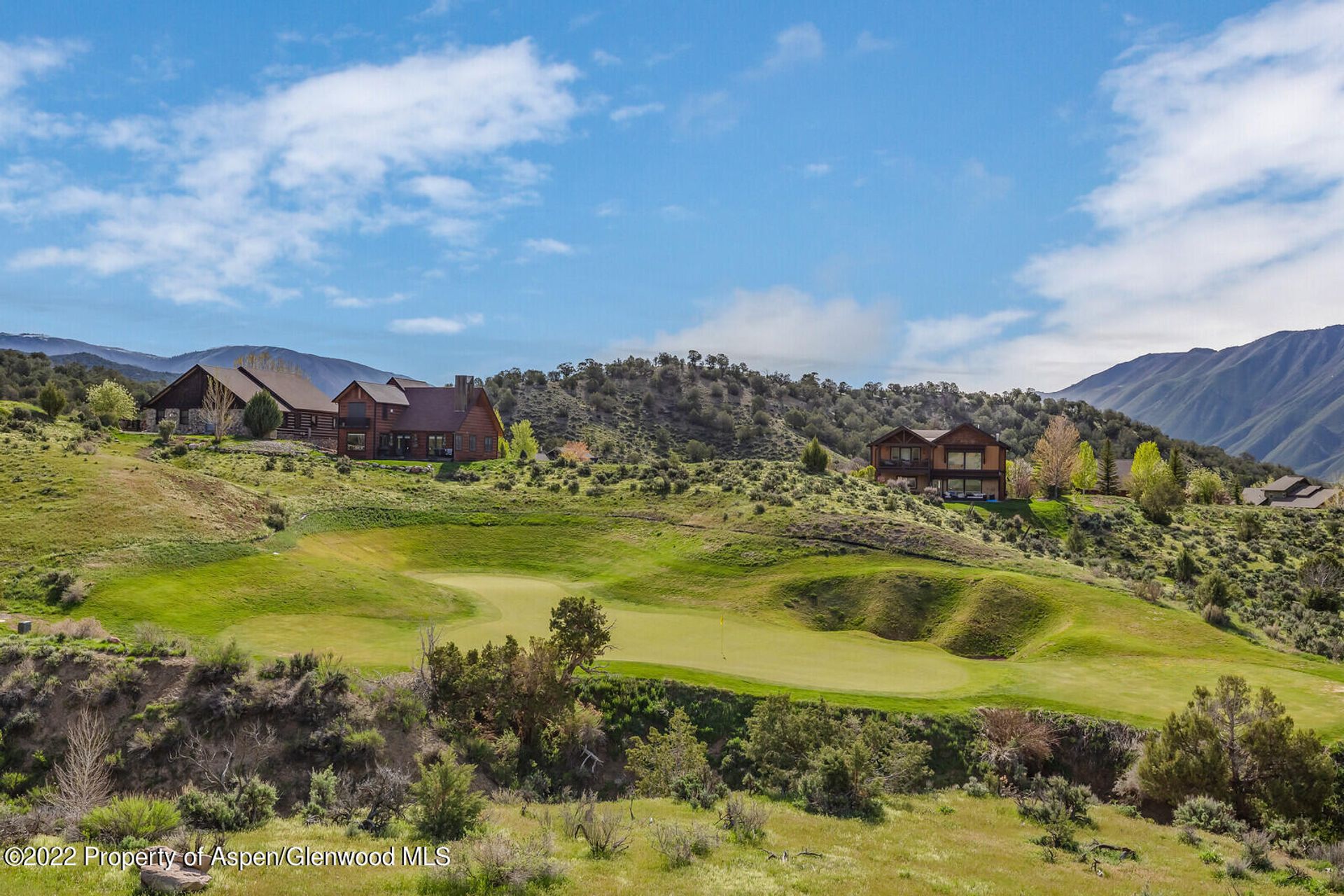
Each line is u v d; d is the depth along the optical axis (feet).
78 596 114.11
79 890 40.63
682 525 196.75
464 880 45.29
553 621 98.22
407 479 221.25
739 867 51.78
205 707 84.64
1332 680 113.09
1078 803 78.02
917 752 86.02
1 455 165.89
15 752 79.30
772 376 607.78
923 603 156.87
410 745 86.12
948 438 292.40
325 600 131.13
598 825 56.95
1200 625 139.74
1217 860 62.95
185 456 210.59
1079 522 248.11
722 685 103.14
